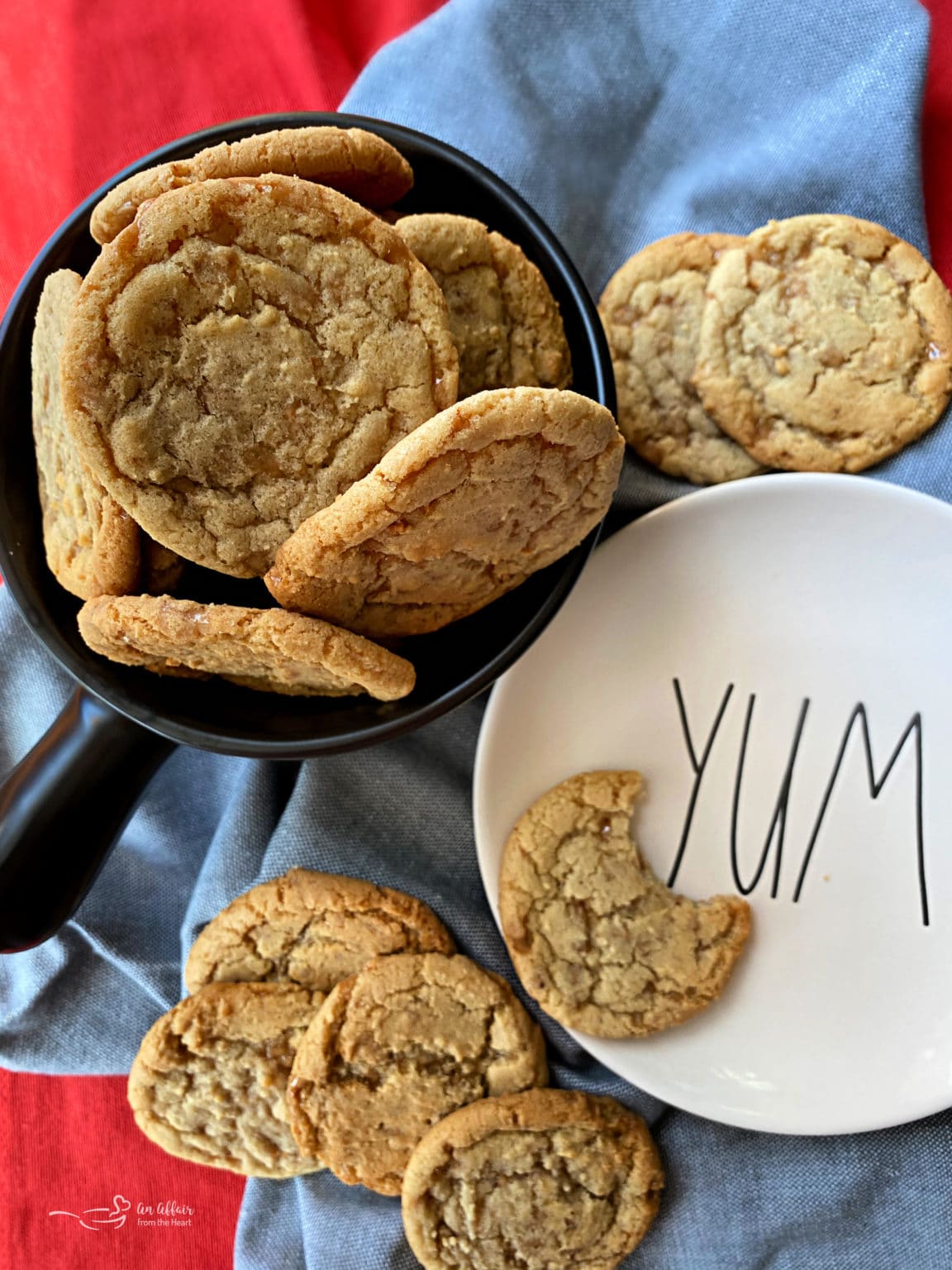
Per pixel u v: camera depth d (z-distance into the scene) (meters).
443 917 0.38
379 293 0.28
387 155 0.29
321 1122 0.36
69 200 0.40
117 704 0.29
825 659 0.37
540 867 0.36
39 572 0.31
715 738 0.37
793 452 0.37
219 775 0.40
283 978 0.38
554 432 0.27
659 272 0.37
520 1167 0.36
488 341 0.30
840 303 0.36
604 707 0.37
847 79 0.37
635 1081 0.36
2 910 0.32
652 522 0.36
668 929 0.36
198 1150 0.37
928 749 0.36
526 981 0.36
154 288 0.27
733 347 0.37
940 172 0.38
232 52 0.40
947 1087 0.36
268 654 0.28
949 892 0.36
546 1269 0.36
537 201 0.38
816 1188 0.37
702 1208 0.37
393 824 0.38
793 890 0.37
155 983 0.39
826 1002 0.36
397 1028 0.37
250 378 0.28
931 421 0.36
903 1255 0.36
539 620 0.31
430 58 0.38
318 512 0.28
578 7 0.38
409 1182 0.36
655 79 0.38
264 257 0.28
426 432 0.26
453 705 0.30
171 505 0.28
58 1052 0.40
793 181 0.38
